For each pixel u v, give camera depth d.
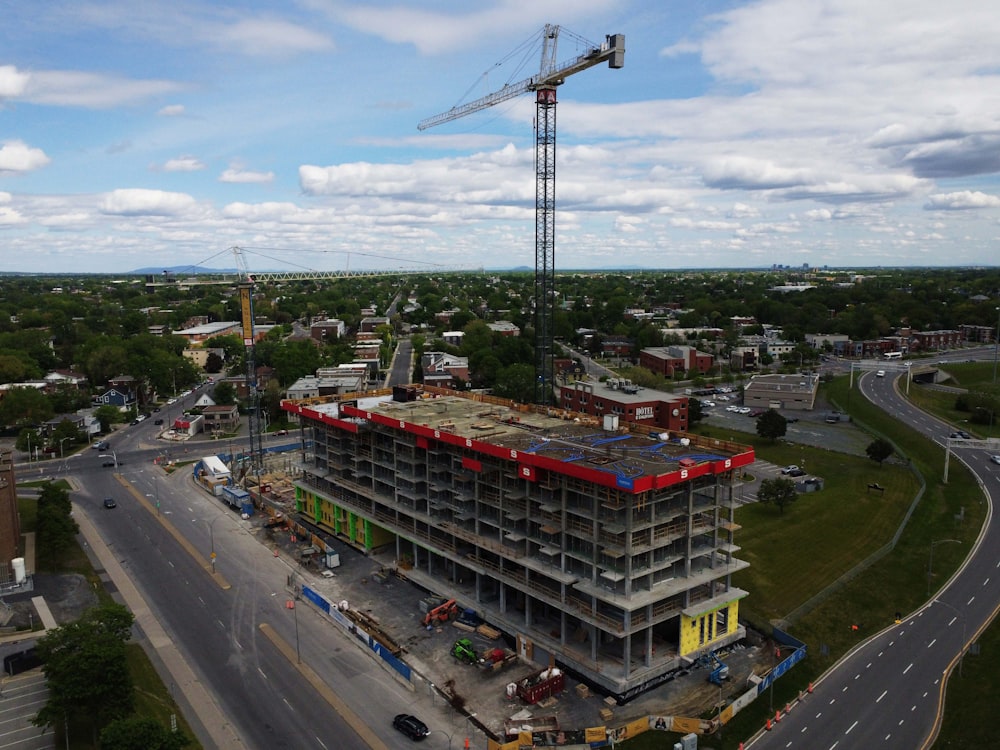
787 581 112.31
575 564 93.31
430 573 116.31
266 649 95.19
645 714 81.31
